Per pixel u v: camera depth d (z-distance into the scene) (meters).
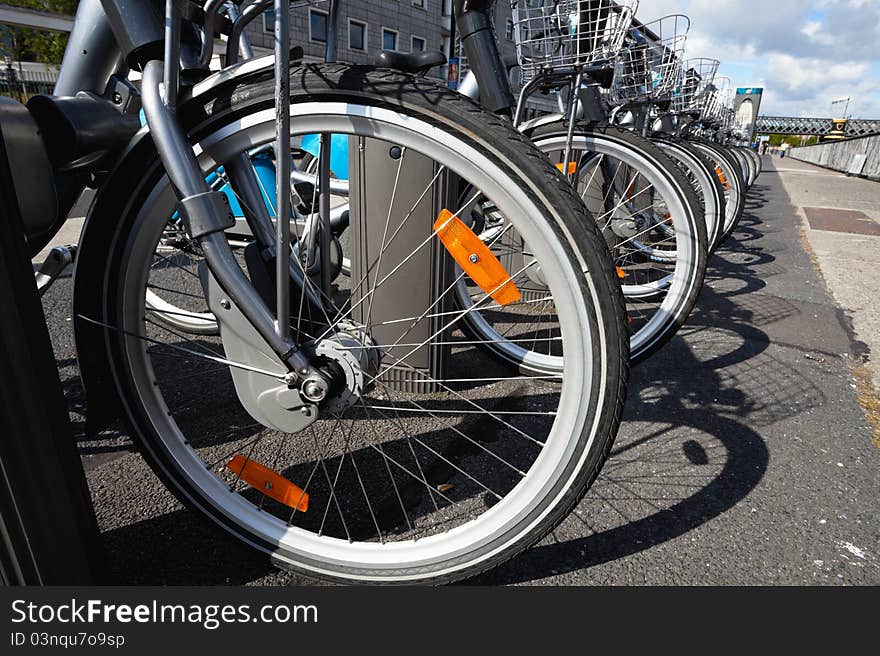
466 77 1.83
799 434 1.68
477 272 0.97
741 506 1.33
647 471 1.47
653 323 1.99
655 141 2.98
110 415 0.99
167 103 0.77
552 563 1.13
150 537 1.18
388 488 1.36
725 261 4.22
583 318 0.82
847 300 3.16
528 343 2.34
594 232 0.79
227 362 0.95
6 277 0.69
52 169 0.84
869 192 10.91
